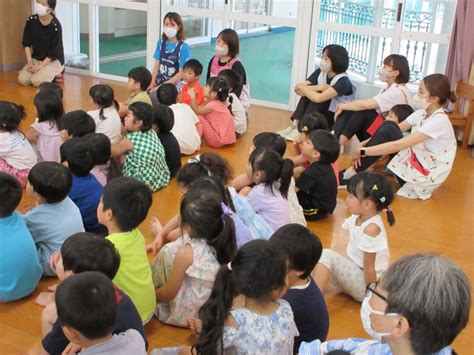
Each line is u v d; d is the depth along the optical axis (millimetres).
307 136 3473
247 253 1688
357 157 3885
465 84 4770
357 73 5516
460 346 2320
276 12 5605
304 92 4613
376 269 2502
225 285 1737
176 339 2266
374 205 2449
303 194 3330
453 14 4926
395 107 4102
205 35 6035
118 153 3449
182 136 4152
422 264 1190
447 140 3781
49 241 2459
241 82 4949
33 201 3098
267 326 1692
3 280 2305
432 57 5164
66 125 3215
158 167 3572
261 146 2990
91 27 6410
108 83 6297
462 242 3254
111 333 1580
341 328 2416
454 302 1147
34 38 5934
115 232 2152
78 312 1449
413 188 3826
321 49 5539
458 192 3980
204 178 2449
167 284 2266
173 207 3418
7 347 2139
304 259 1909
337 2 5332
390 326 1210
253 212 2615
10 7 6344
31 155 3303
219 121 4430
